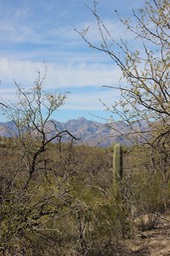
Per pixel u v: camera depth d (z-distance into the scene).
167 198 8.95
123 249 7.51
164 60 5.88
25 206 5.59
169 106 5.98
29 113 6.43
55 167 6.68
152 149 6.26
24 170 6.38
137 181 8.88
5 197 5.54
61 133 6.47
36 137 6.51
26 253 5.57
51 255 6.08
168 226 9.01
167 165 6.48
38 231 5.75
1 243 5.12
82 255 6.34
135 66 5.92
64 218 6.56
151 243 7.81
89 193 7.41
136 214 9.09
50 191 6.08
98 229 7.04
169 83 5.95
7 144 6.39
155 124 6.17
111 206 7.78
